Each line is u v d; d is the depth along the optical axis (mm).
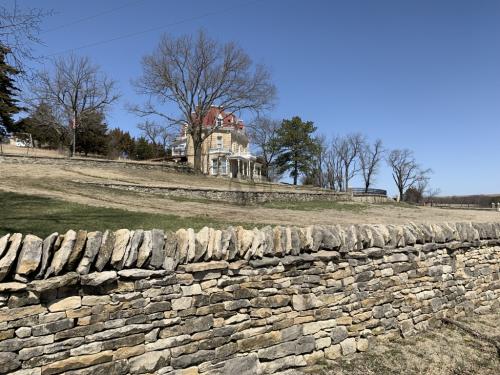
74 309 3443
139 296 3775
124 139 60125
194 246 4137
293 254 4871
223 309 4258
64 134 44281
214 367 4113
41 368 3254
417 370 4789
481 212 29922
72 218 9578
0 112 31766
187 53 37375
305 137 55844
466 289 6965
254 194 26062
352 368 4789
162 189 21438
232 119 56969
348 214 22625
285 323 4688
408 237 6203
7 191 13938
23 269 3199
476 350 5379
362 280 5527
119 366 3600
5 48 8703
